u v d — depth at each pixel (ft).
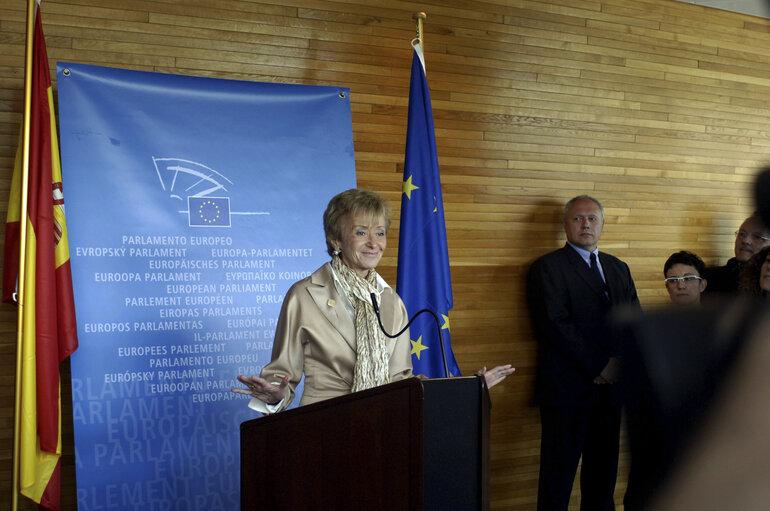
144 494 10.08
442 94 13.55
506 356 13.96
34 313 9.54
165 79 10.90
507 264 14.03
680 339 1.65
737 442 1.44
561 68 14.56
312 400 7.43
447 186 13.57
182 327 10.49
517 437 13.97
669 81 15.58
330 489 5.39
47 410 9.46
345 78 12.82
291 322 7.59
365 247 7.78
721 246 16.08
